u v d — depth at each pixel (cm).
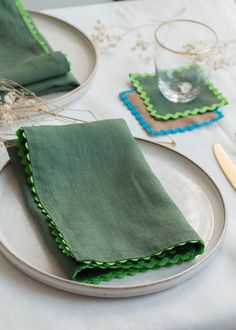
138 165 83
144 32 125
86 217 77
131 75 111
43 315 67
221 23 129
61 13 129
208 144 97
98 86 108
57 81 102
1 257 73
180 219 75
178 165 90
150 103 104
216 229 80
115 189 82
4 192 83
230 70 116
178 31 120
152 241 73
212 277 74
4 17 113
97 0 187
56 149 84
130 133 88
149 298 70
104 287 67
